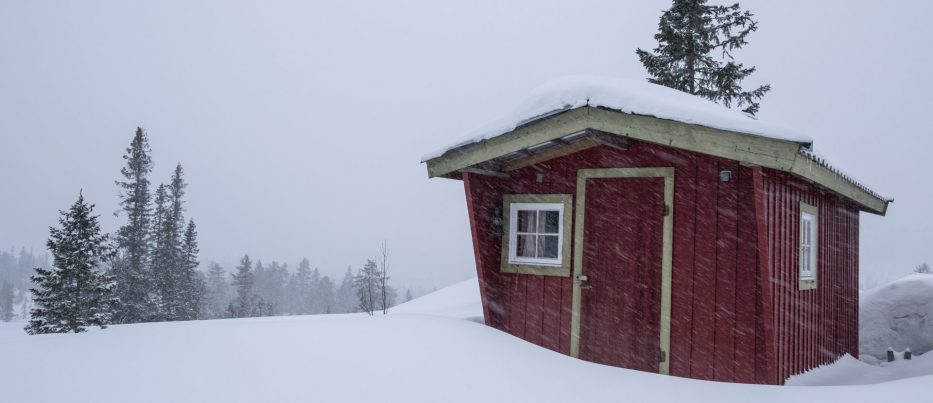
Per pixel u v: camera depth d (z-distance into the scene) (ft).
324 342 20.47
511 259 27.63
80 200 29.07
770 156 19.79
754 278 21.75
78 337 19.98
